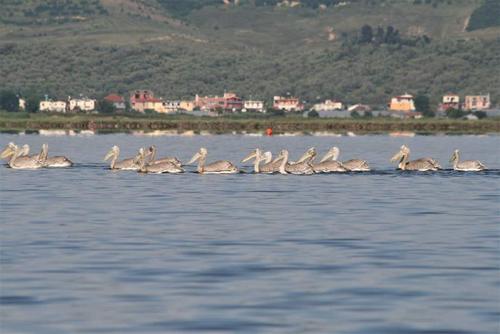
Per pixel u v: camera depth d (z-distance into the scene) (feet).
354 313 90.63
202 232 137.59
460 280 104.58
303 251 121.90
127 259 115.96
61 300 95.30
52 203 174.81
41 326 86.02
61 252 120.67
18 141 474.90
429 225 146.20
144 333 83.97
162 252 120.88
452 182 221.05
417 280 104.53
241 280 104.27
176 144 451.12
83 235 134.51
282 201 178.50
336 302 94.73
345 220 151.53
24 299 95.71
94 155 346.33
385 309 92.12
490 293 98.63
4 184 212.84
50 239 130.72
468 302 94.84
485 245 127.13
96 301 94.94
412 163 253.65
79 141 478.18
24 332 84.12
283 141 495.41
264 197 185.57
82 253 119.96
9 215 156.87
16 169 257.55
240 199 181.68
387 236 134.62
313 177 231.71
